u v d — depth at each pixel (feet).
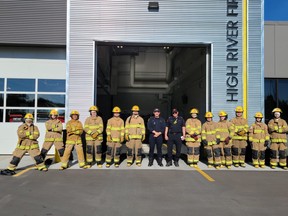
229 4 41.22
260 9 41.19
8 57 45.09
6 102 44.78
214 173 31.12
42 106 45.06
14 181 26.58
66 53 41.57
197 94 62.28
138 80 96.48
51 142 32.68
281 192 23.43
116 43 41.14
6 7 43.21
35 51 45.29
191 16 41.24
